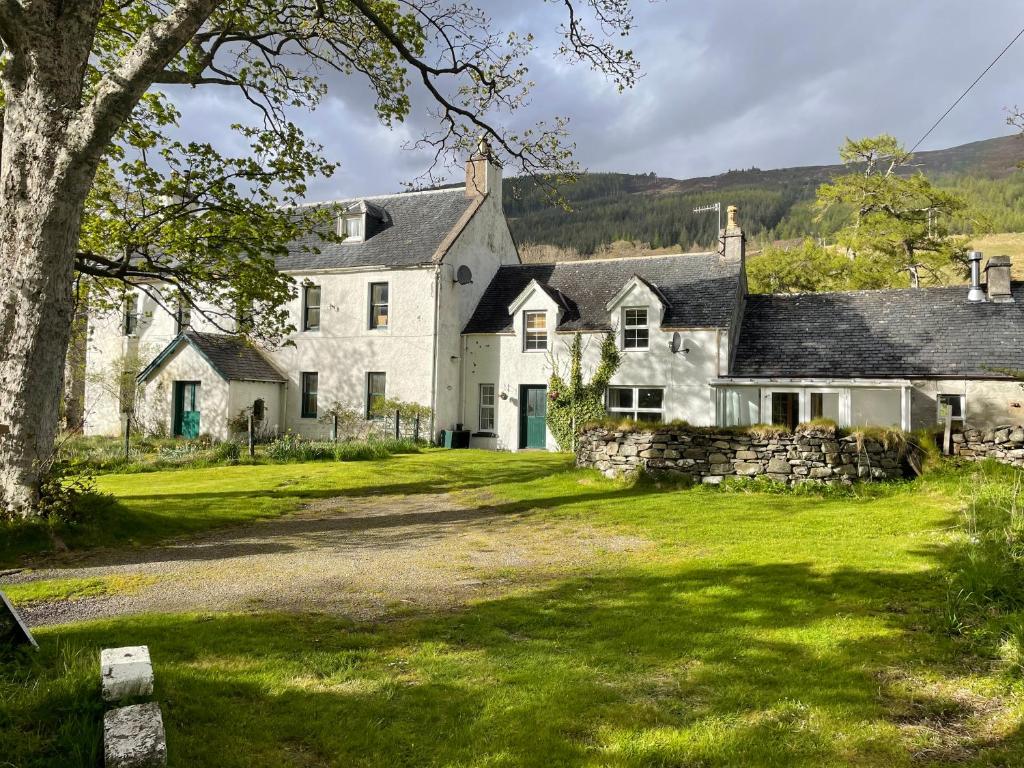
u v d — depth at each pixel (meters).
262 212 14.00
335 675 4.58
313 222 15.32
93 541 8.95
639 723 3.90
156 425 26.12
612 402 23.94
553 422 24.53
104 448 21.59
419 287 25.72
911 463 12.38
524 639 5.41
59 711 3.57
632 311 23.73
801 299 23.84
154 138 13.34
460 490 14.48
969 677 4.50
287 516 11.52
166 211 13.52
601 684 4.47
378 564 8.00
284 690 4.30
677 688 4.41
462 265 26.97
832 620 5.56
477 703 4.17
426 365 25.42
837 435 12.76
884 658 4.79
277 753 3.52
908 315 21.39
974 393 18.47
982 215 37.25
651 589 6.71
